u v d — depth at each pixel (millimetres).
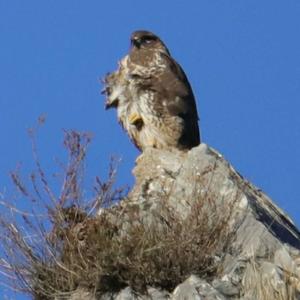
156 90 18875
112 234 14094
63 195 14344
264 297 13109
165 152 17125
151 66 19062
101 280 13875
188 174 15398
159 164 16609
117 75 19109
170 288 13766
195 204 14211
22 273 14234
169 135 18844
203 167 15344
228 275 13477
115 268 13852
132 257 13844
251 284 13258
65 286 14094
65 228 14281
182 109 18875
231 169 16141
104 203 14445
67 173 14391
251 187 16453
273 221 15133
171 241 13844
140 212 14336
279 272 13289
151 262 13820
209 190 14805
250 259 13664
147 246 13875
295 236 15383
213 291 13070
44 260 14258
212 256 13953
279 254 13852
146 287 13750
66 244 14172
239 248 14102
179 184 15289
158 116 18828
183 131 18859
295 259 13930
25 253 14258
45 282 14180
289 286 13141
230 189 14867
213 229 14094
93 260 13961
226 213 14266
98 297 13820
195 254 13875
